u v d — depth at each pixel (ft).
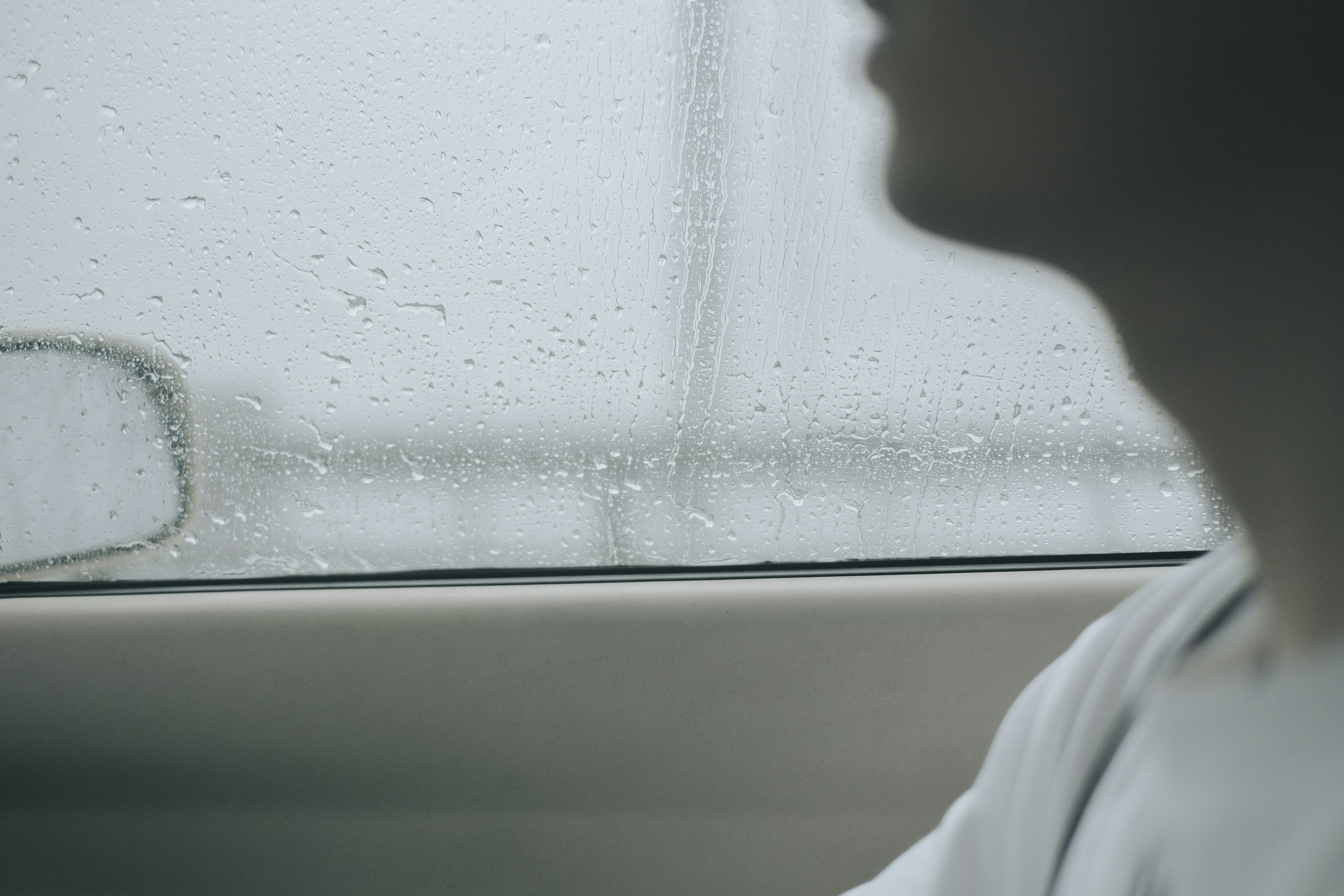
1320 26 0.52
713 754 2.76
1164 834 0.65
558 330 2.94
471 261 2.93
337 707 2.81
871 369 2.91
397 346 2.95
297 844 2.83
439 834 2.81
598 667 2.77
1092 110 0.59
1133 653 0.88
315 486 2.96
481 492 2.95
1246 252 0.55
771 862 2.74
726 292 2.92
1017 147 0.61
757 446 2.93
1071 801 0.85
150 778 2.85
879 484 2.91
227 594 2.88
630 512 2.94
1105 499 2.87
